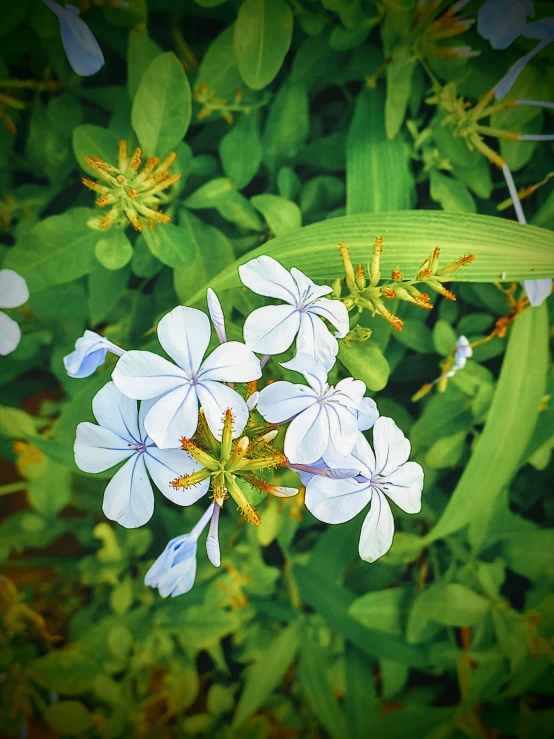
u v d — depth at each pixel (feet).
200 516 0.44
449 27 0.43
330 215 0.44
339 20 0.42
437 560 0.48
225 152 0.43
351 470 0.38
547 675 0.49
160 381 0.36
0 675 0.43
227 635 0.45
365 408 0.41
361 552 0.40
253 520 0.36
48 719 0.43
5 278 0.41
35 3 0.40
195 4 0.41
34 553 0.43
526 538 0.49
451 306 0.46
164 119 0.42
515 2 0.43
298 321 0.39
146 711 0.45
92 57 0.41
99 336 0.39
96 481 0.43
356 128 0.44
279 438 0.42
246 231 0.43
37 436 0.42
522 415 0.48
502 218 0.46
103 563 0.44
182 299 0.43
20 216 0.41
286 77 0.43
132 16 0.40
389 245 0.45
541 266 0.46
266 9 0.41
